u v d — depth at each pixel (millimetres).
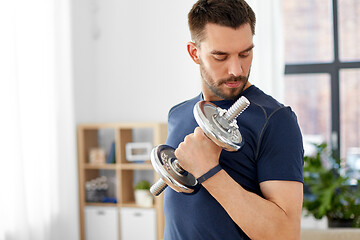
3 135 2975
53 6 3605
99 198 3994
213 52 1001
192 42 1116
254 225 956
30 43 3328
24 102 3246
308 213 3328
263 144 1030
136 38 4215
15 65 3076
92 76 4305
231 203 961
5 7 3018
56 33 3680
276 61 3863
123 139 3959
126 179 4004
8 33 3037
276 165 1003
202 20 1021
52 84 3604
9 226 3051
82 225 3943
